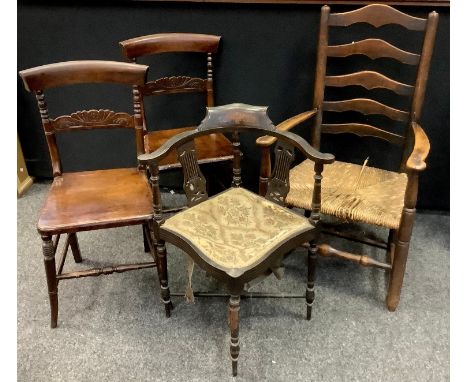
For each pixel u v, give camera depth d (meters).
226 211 1.45
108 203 1.49
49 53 2.06
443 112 1.91
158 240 1.44
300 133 2.08
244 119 1.44
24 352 1.48
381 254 1.93
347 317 1.60
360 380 1.38
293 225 1.38
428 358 1.45
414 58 1.61
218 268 1.21
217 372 1.41
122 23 1.95
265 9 1.83
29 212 2.21
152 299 1.70
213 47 1.84
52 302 1.51
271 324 1.58
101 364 1.44
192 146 1.45
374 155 2.07
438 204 2.16
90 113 1.60
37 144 2.35
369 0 1.71
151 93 1.85
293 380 1.38
